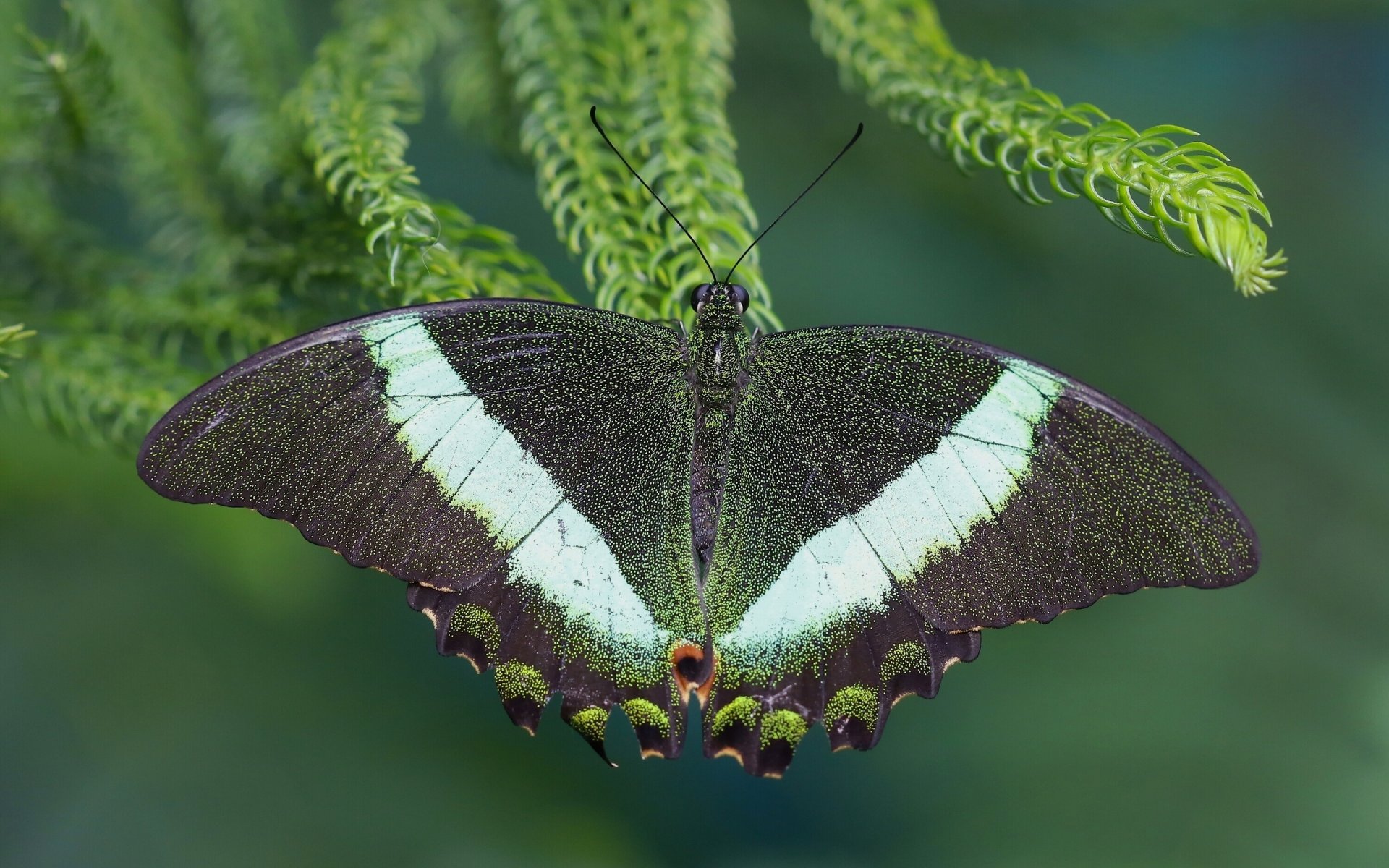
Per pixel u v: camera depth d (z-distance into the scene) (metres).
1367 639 0.89
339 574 0.91
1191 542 0.83
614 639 0.84
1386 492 0.90
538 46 0.84
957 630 0.84
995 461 0.84
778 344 0.84
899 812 0.90
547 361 0.84
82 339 0.84
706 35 0.84
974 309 0.91
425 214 0.82
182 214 0.85
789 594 0.84
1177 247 0.81
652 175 0.83
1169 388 0.90
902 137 0.88
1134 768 0.88
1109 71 0.92
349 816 0.90
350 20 0.85
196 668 0.90
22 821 0.90
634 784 0.93
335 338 0.83
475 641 0.84
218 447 0.83
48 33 0.87
